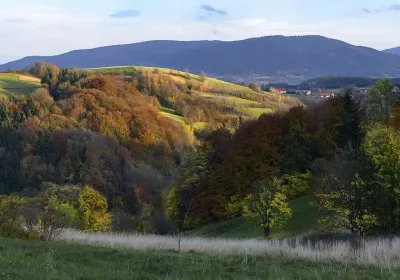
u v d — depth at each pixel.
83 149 87.00
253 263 14.22
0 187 81.25
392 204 26.14
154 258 14.06
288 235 33.00
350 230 27.02
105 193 77.69
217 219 49.19
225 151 54.34
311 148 50.84
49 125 95.75
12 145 91.25
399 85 62.06
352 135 48.91
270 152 50.06
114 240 20.41
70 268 11.23
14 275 9.51
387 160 26.05
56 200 36.22
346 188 27.22
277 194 34.78
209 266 12.98
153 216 58.22
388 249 16.17
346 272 12.30
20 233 19.44
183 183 52.94
